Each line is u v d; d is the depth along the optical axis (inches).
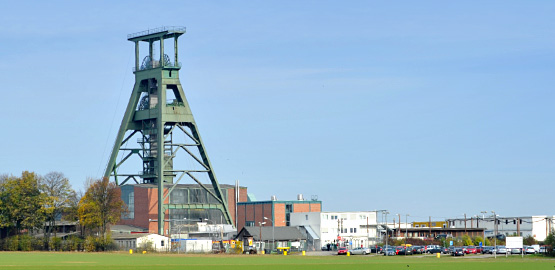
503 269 5497.1
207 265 5880.9
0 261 6382.9
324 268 5565.9
